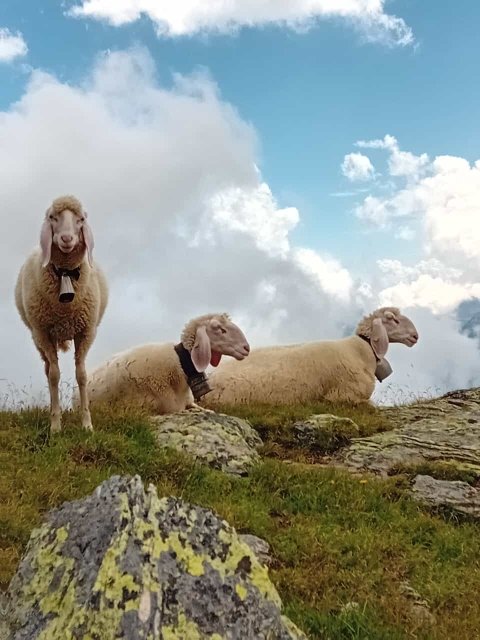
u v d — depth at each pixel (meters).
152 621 1.01
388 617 1.67
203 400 3.79
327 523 2.30
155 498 1.19
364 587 1.82
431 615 1.74
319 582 1.83
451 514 2.50
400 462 2.91
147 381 3.30
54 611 1.05
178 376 3.35
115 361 3.39
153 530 1.12
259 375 3.90
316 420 3.23
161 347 3.42
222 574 1.11
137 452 2.49
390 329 4.31
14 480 2.09
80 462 2.37
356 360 4.03
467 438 3.28
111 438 2.53
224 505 2.22
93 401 3.31
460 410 3.91
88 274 2.63
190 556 1.12
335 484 2.56
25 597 1.11
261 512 2.26
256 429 3.27
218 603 1.08
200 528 1.17
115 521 1.11
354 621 1.58
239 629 1.07
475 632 1.67
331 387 3.95
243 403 3.74
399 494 2.61
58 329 2.63
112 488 1.18
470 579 2.00
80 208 2.51
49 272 2.54
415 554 2.12
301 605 1.68
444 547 2.22
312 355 3.98
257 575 1.15
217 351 3.53
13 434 2.47
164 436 2.76
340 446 3.14
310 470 2.65
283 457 3.00
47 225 2.49
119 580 1.04
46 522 1.22
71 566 1.11
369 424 3.43
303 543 2.06
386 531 2.27
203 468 2.50
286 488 2.53
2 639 1.06
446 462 2.89
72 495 2.06
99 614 1.01
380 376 4.18
